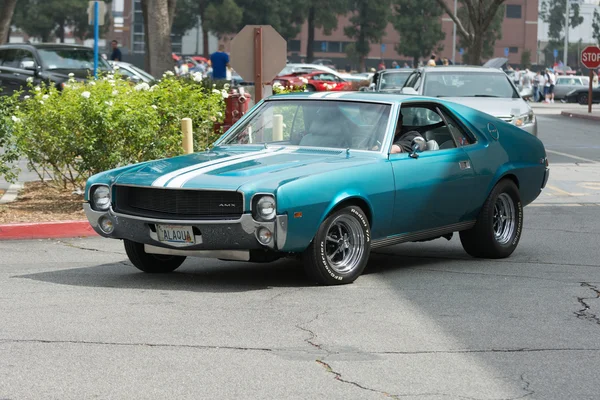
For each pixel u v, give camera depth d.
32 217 12.64
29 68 27.56
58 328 7.18
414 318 7.65
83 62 28.34
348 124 9.55
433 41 90.62
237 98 17.14
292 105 9.94
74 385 5.81
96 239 11.88
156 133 14.04
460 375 6.10
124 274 9.56
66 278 9.29
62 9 87.94
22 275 9.43
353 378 6.00
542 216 14.05
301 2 87.00
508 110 18.44
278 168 8.66
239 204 8.27
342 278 8.89
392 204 9.17
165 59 26.80
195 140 14.74
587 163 21.53
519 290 8.84
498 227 10.66
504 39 122.69
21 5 88.75
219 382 5.89
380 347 6.75
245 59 15.59
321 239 8.60
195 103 14.48
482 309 8.01
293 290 8.69
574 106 54.22
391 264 10.25
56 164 14.55
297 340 6.91
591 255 10.89
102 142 13.63
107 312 7.73
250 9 85.31
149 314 7.67
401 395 5.68
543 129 33.06
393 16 91.44
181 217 8.47
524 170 10.83
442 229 9.93
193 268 9.98
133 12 110.88
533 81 60.94
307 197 8.34
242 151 9.62
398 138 9.70
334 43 117.69
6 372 6.07
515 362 6.42
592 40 146.12
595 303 8.31
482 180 10.23
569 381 6.00
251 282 9.12
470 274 9.64
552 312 7.94
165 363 6.29
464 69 20.00
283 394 5.67
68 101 13.92
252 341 6.87
